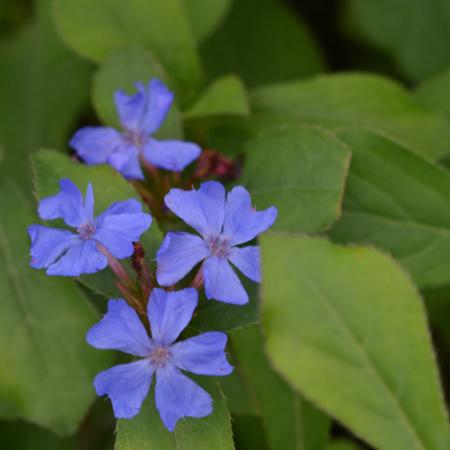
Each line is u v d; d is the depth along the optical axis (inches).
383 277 12.7
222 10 16.6
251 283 13.5
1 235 15.4
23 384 15.0
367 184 15.1
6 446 16.3
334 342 12.6
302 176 14.6
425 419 12.7
